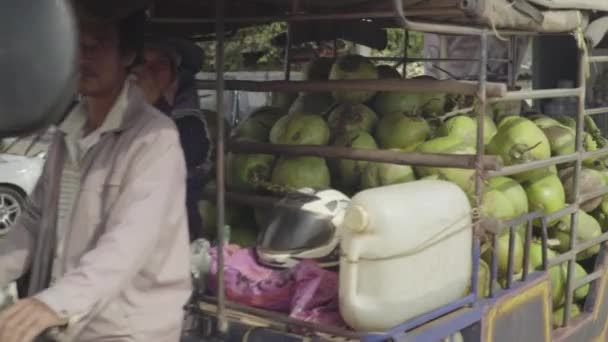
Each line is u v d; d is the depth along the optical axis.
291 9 3.14
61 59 1.21
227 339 2.78
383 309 2.56
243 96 7.23
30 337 1.88
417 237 2.62
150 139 2.24
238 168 3.60
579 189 3.75
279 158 3.61
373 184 3.46
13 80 1.20
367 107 3.79
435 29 2.69
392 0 2.62
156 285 2.29
